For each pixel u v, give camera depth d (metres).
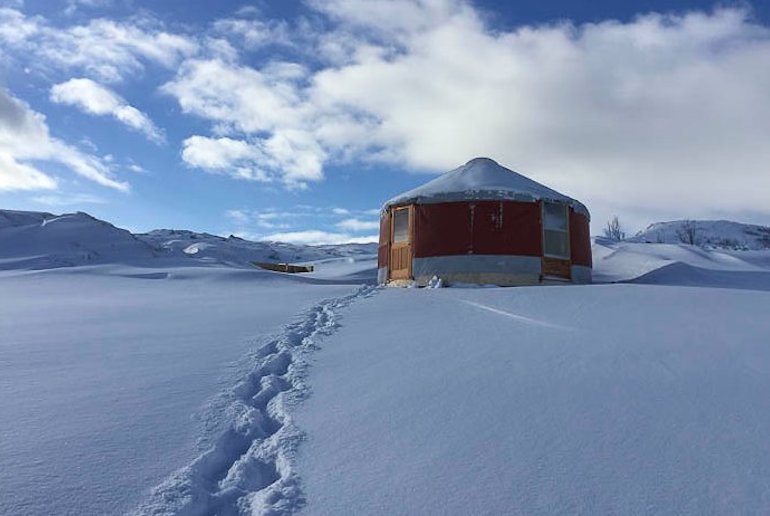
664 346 6.64
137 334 7.99
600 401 4.86
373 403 4.96
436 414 4.66
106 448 3.95
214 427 4.42
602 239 32.09
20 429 4.22
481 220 16.89
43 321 9.51
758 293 11.09
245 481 3.69
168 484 3.49
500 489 3.46
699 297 10.48
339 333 7.93
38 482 3.42
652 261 24.97
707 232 101.31
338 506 3.31
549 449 3.98
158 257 35.84
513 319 8.82
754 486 3.46
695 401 4.83
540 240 16.98
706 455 3.86
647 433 4.21
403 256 17.83
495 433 4.27
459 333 7.73
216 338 7.64
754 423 4.36
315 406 4.92
